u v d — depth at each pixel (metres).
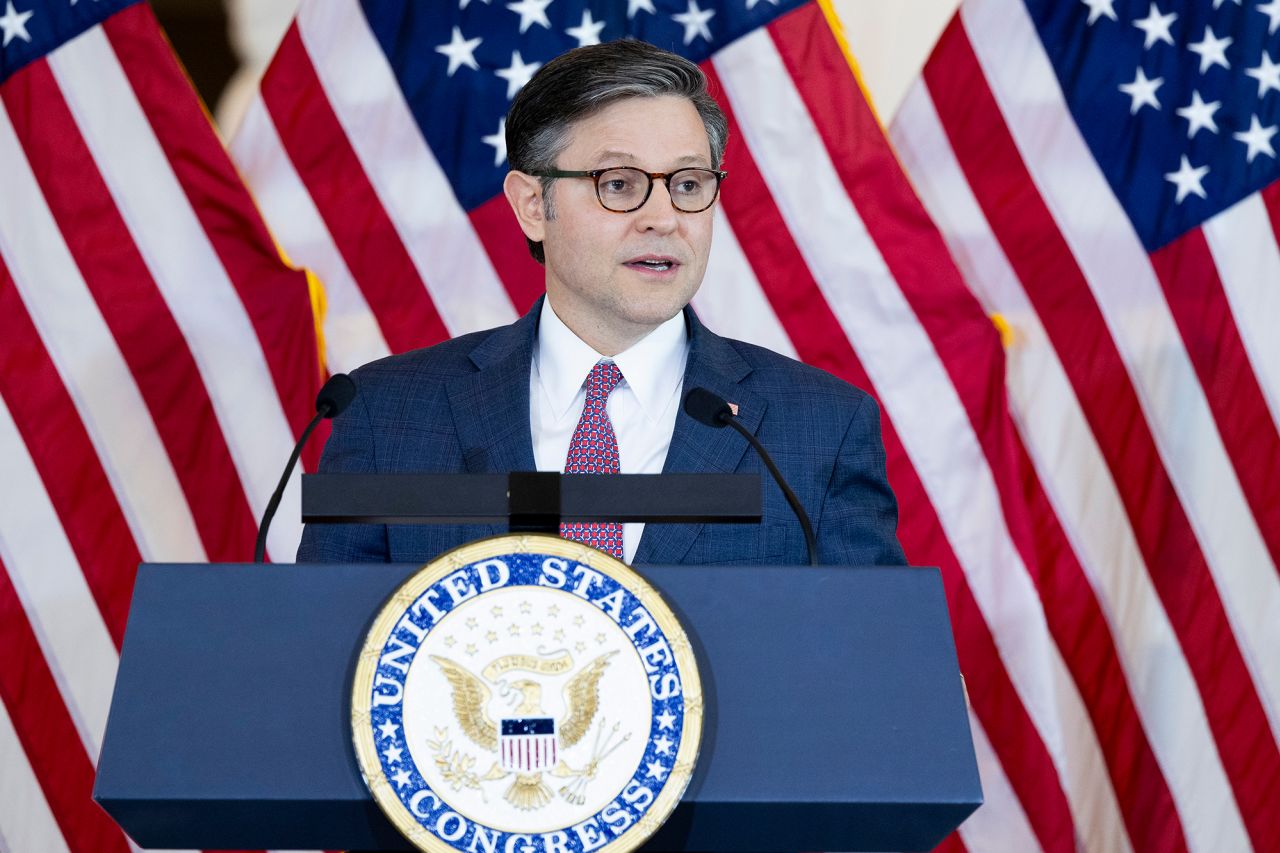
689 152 6.48
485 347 7.12
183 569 4.11
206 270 12.09
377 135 12.33
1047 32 12.54
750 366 7.07
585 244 6.50
